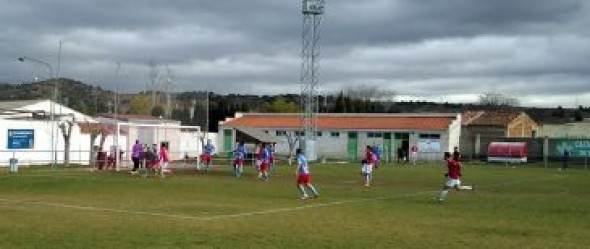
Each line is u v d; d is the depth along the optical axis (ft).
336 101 395.14
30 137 167.63
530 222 63.26
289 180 122.62
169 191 93.66
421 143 251.60
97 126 183.73
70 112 203.31
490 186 117.39
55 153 164.14
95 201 77.87
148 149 140.97
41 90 300.81
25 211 66.33
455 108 424.87
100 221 58.90
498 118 298.56
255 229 55.01
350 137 266.16
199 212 67.62
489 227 59.00
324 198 86.63
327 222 60.59
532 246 48.75
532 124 321.32
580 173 172.86
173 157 211.82
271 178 128.26
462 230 56.75
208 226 56.54
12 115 177.88
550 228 59.00
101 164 152.66
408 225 59.47
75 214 64.23
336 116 276.41
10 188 95.86
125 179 117.50
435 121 254.88
